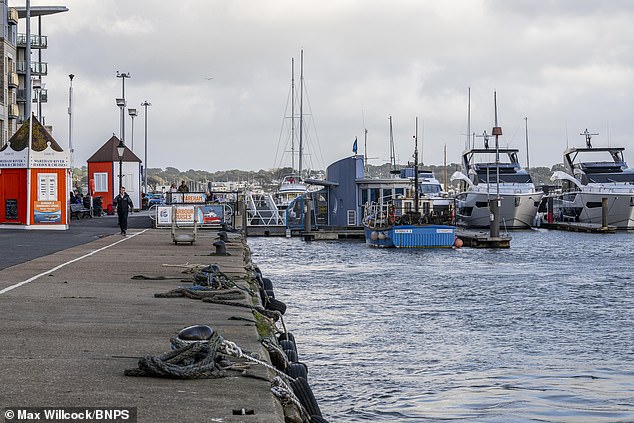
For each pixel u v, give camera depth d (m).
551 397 18.19
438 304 33.88
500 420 16.33
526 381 19.75
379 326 27.88
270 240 82.62
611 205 100.75
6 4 92.31
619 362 22.09
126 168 97.81
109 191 97.31
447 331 27.00
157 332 12.73
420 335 26.14
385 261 57.56
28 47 59.66
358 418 16.59
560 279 44.94
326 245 74.81
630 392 18.66
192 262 26.41
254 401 8.41
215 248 31.86
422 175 105.62
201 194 63.75
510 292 38.53
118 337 12.23
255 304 17.00
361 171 85.00
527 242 81.88
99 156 97.62
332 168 90.75
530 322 29.11
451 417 16.59
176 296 17.33
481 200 101.19
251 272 23.72
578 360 22.38
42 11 103.50
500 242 73.00
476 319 29.69
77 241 37.28
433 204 91.25
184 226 51.94
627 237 90.12
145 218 71.00
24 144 47.47
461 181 114.06
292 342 15.38
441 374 20.55
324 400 18.00
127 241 37.59
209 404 8.27
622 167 106.38
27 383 9.04
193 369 9.30
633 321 29.45
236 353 9.90
